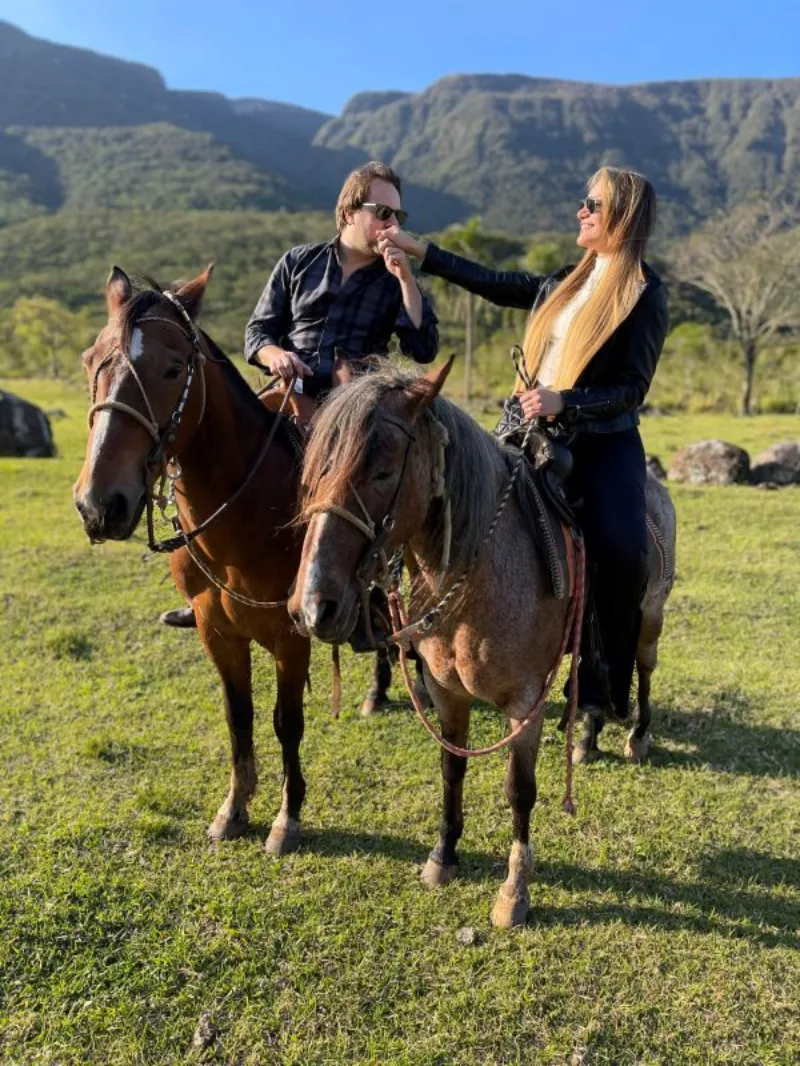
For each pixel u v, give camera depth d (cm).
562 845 376
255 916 322
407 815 399
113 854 361
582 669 342
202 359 300
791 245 3447
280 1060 263
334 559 227
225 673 369
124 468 267
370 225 349
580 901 338
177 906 329
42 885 335
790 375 3659
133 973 295
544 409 280
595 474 319
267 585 334
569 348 302
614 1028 275
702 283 3762
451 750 312
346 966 300
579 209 317
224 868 355
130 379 271
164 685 545
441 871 347
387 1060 262
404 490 243
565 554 300
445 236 3100
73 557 815
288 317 386
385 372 249
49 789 414
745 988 292
